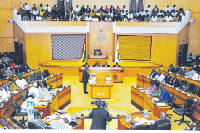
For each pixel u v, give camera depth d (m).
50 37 17.20
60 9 19.33
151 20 17.03
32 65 17.34
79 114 9.07
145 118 6.68
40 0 18.88
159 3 19.08
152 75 12.21
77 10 18.00
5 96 8.21
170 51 16.86
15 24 17.58
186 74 12.71
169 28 16.62
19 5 18.39
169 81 11.34
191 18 17.83
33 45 17.12
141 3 19.23
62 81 12.95
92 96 10.88
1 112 7.38
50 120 6.47
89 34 17.42
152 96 8.72
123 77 14.50
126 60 17.64
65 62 17.23
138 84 12.73
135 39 17.44
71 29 17.23
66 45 17.55
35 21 16.77
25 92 8.65
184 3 18.56
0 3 17.41
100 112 5.89
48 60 17.39
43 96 8.70
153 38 17.14
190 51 18.81
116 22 17.22
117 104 10.21
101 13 17.45
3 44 18.02
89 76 11.56
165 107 7.45
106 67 13.65
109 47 17.61
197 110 8.05
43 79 11.06
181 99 9.20
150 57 17.45
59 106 9.33
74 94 11.61
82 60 17.05
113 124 8.02
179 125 8.07
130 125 6.19
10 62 15.09
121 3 19.45
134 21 17.20
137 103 9.76
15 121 6.05
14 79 11.49
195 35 18.44
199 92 9.95
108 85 10.64
